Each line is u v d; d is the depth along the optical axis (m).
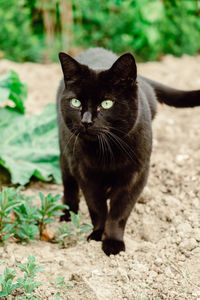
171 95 1.23
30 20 2.36
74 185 1.20
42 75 1.96
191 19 2.44
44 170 1.30
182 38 2.41
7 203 1.05
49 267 1.00
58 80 1.91
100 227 1.11
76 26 2.33
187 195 1.21
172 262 1.01
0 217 1.06
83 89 1.02
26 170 1.28
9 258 1.02
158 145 1.45
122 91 1.02
